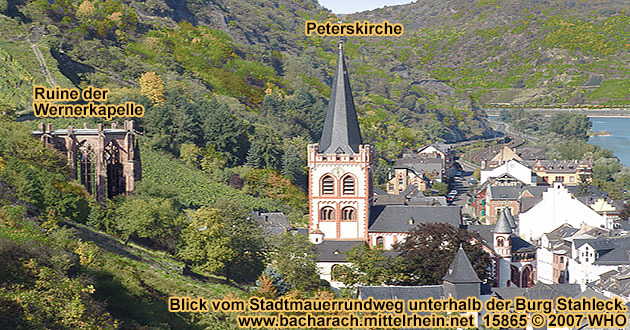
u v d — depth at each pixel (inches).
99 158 7185.0
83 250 4301.2
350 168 5920.3
